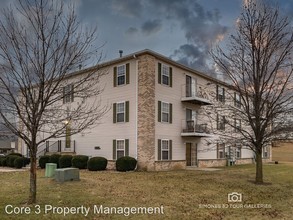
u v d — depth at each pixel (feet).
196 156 77.61
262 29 43.93
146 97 62.59
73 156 69.56
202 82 79.51
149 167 62.13
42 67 26.30
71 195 32.07
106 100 70.03
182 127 72.95
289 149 140.97
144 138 62.18
